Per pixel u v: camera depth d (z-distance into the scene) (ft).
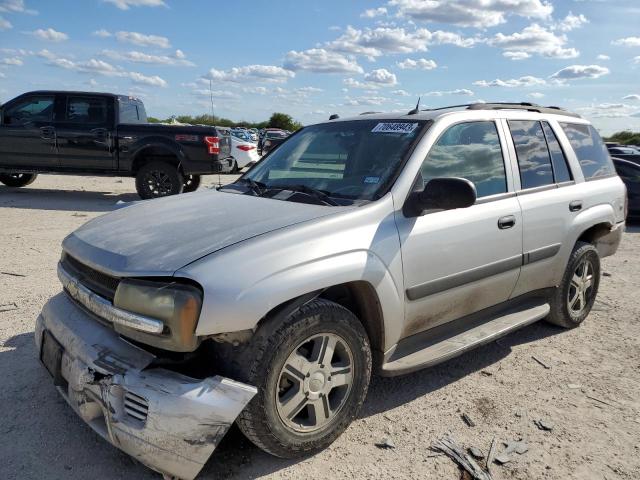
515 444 9.95
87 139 37.83
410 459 9.43
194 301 7.80
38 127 38.04
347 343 9.52
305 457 9.38
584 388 12.25
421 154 11.06
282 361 8.57
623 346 14.78
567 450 9.85
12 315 15.24
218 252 8.39
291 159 12.97
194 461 7.83
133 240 9.30
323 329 9.07
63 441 9.59
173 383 7.94
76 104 38.04
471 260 11.57
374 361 10.51
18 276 18.99
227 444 9.62
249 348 8.43
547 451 9.80
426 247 10.59
